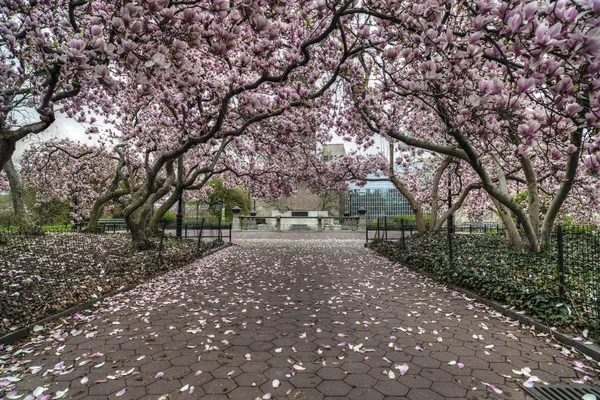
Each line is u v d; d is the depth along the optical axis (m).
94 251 9.62
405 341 3.84
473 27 2.34
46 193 18.47
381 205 39.28
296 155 13.84
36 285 5.74
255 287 6.69
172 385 2.87
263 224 29.61
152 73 3.46
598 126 2.19
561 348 3.60
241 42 6.02
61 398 2.67
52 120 4.48
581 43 1.76
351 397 2.67
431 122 9.77
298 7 4.50
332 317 4.74
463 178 16.45
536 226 9.02
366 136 11.57
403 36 3.28
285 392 2.74
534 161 11.91
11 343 3.80
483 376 3.00
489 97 2.61
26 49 5.38
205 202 35.56
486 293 5.49
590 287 4.54
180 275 7.97
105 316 4.79
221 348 3.65
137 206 10.16
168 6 2.79
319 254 12.15
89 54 2.58
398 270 8.64
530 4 1.83
